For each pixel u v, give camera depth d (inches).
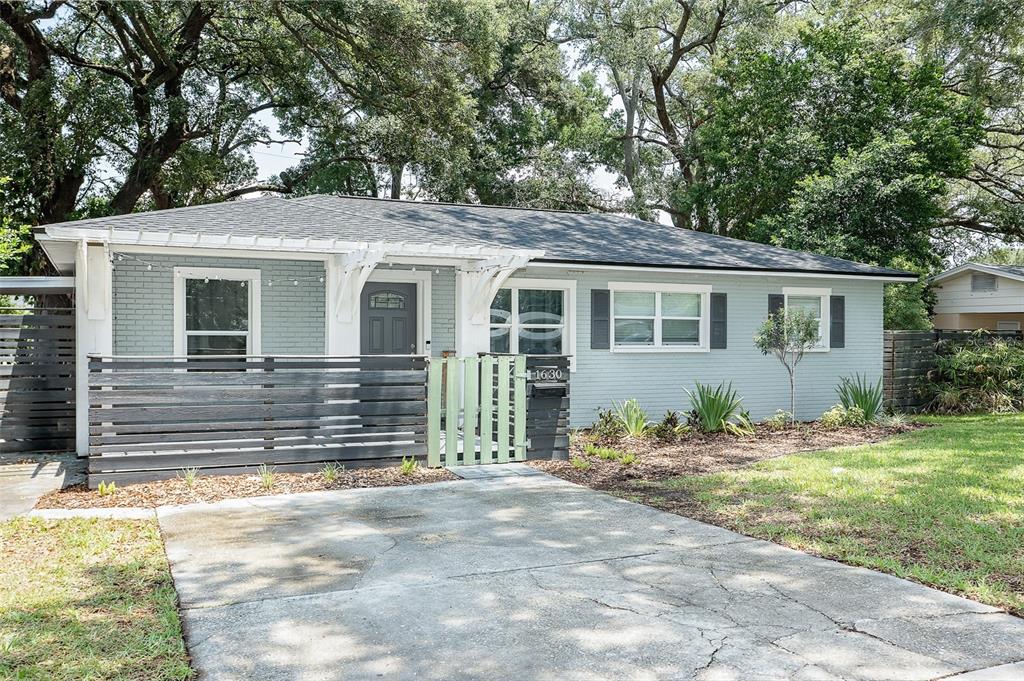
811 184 866.8
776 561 234.7
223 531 269.4
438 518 291.0
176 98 916.6
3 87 863.7
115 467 339.3
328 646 170.2
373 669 158.4
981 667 158.4
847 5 1127.6
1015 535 257.9
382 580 216.4
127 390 339.0
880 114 948.0
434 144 1077.8
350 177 1219.9
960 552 241.6
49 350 454.9
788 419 593.9
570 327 548.1
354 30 967.0
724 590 207.3
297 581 215.2
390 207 615.5
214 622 184.2
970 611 191.5
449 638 174.9
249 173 1147.9
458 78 1060.5
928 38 969.5
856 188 836.0
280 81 1031.0
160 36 926.4
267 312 467.5
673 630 179.0
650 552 244.8
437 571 224.7
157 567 225.5
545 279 539.5
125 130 903.7
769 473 376.5
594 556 240.4
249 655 165.3
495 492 339.0
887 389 668.1
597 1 1243.2
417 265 506.9
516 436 412.2
